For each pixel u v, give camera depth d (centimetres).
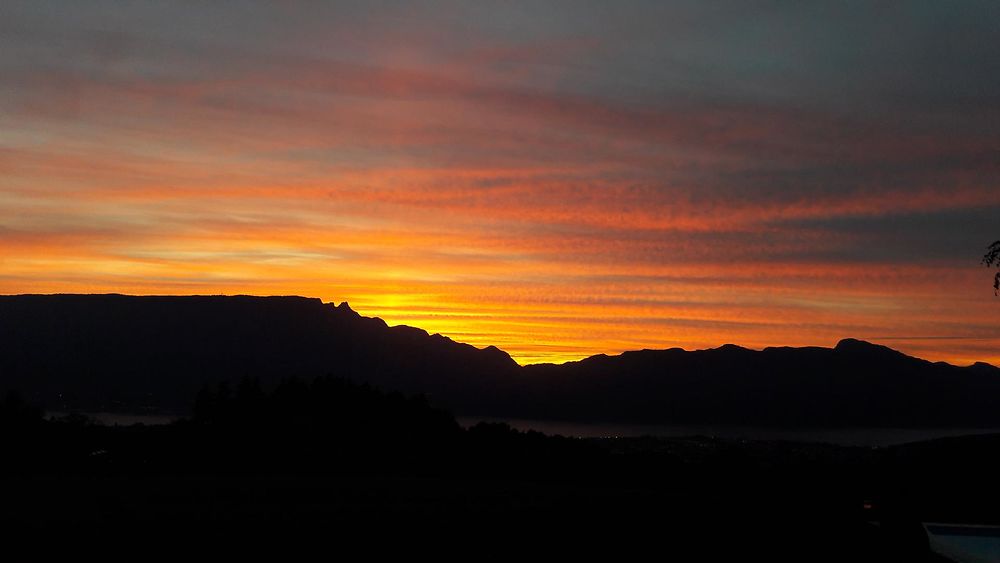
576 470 2812
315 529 1448
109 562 1192
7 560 1192
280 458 2858
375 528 1473
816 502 1873
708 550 1367
